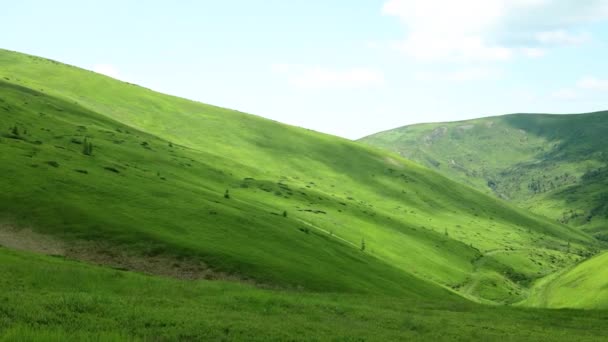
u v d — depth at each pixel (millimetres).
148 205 133000
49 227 103625
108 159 195750
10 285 48656
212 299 53906
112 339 28688
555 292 190875
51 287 51250
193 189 173375
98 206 120938
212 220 136000
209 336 34219
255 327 38656
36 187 121312
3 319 30984
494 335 49562
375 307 65312
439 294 160875
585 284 168625
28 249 92000
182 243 110500
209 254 108750
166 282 62656
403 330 48188
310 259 132750
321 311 53375
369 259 171500
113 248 101312
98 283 56219
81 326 32156
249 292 62625
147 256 101688
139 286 57344
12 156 141750
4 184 118938
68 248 96938
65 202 116438
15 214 105750
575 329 59750
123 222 114000
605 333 57438
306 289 106688
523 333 52781
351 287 116938
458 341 44562
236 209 159875
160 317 37906
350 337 39531
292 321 44750
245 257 113625
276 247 131875
